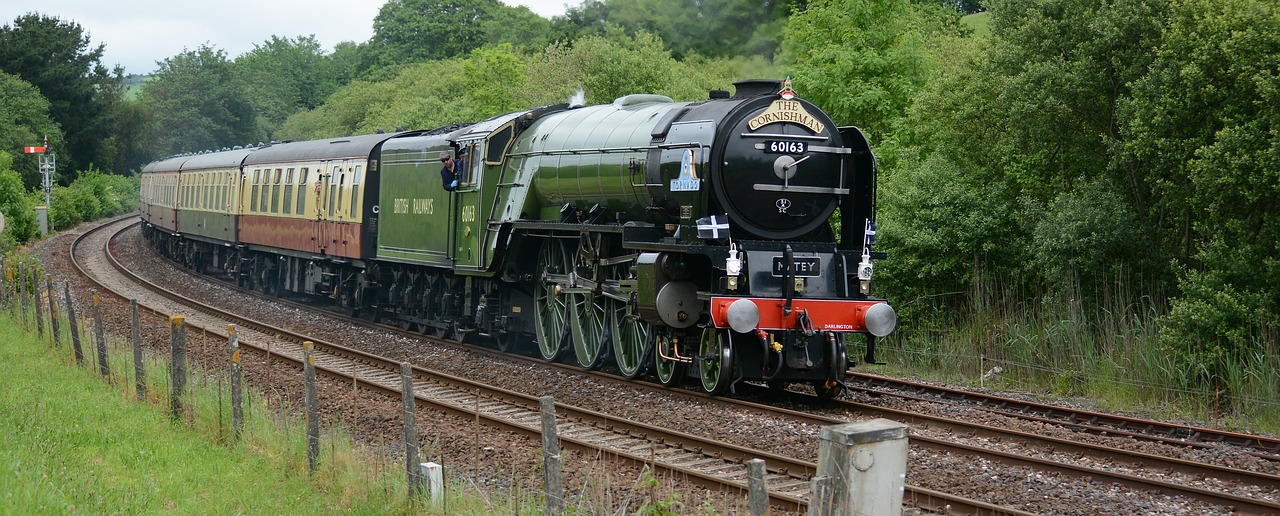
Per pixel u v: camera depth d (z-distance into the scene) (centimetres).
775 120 1298
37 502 739
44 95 6309
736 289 1260
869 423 570
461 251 1828
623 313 1495
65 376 1345
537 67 3994
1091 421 1257
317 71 10150
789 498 824
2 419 1016
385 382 1474
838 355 1286
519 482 846
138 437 1013
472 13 8031
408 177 2048
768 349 1254
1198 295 1428
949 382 1588
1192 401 1379
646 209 1392
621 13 5112
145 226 4644
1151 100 1566
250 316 2342
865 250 1306
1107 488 904
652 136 1367
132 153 7425
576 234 1552
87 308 2239
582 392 1388
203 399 1122
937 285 1852
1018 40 1823
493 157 1752
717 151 1271
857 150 1356
